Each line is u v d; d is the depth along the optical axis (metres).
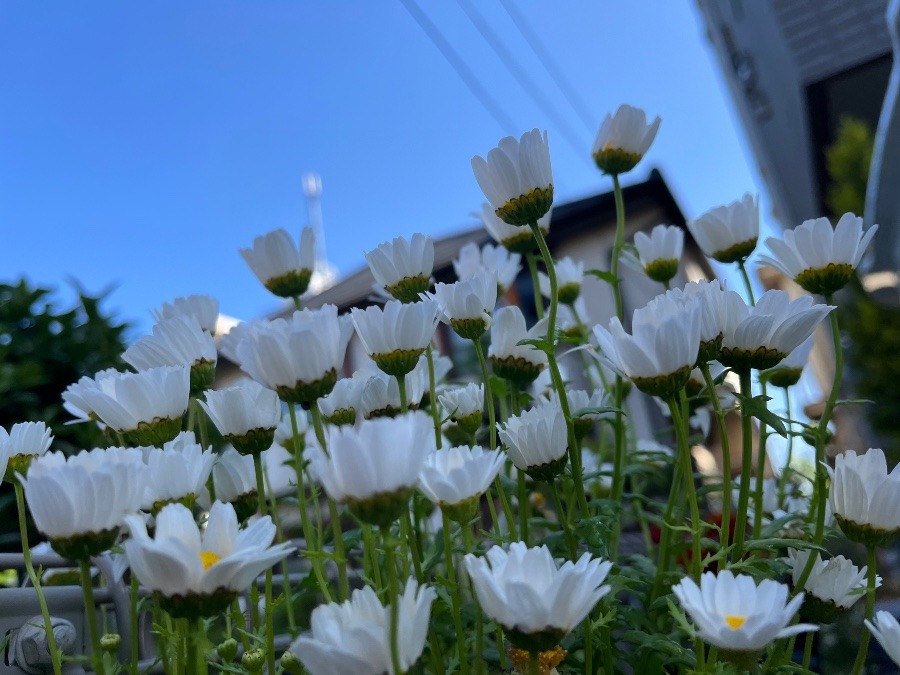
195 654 0.13
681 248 0.25
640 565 0.20
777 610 0.11
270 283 0.22
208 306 0.23
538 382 0.27
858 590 0.15
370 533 0.15
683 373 0.14
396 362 0.16
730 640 0.11
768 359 0.15
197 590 0.11
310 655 0.10
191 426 0.18
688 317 0.14
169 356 0.18
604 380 0.24
